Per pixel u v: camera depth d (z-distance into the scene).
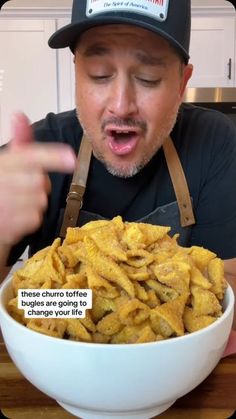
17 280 0.36
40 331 0.31
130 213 0.63
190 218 0.62
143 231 0.36
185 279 0.33
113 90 0.48
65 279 0.34
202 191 0.66
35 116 1.55
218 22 1.50
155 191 0.63
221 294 0.36
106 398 0.30
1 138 1.56
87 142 0.61
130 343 0.31
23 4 1.45
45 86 1.52
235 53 1.52
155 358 0.29
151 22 0.47
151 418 0.34
